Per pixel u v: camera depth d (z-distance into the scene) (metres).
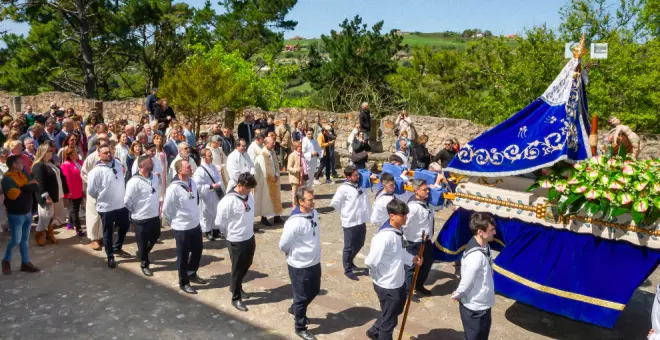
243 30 32.47
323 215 10.83
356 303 6.73
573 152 5.90
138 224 7.30
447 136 16.27
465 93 26.09
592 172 5.51
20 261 7.86
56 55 27.89
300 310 5.74
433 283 7.45
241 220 6.24
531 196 6.04
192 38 32.09
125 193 7.77
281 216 10.67
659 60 15.01
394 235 5.21
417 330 6.03
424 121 16.52
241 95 19.38
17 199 7.14
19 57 27.58
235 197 6.22
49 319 6.12
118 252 8.12
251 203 6.39
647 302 7.03
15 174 7.18
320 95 24.31
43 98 23.59
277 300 6.77
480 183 6.79
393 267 5.21
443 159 11.96
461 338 5.87
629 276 5.38
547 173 6.06
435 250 6.93
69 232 9.20
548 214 5.84
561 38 16.95
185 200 6.77
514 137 6.14
